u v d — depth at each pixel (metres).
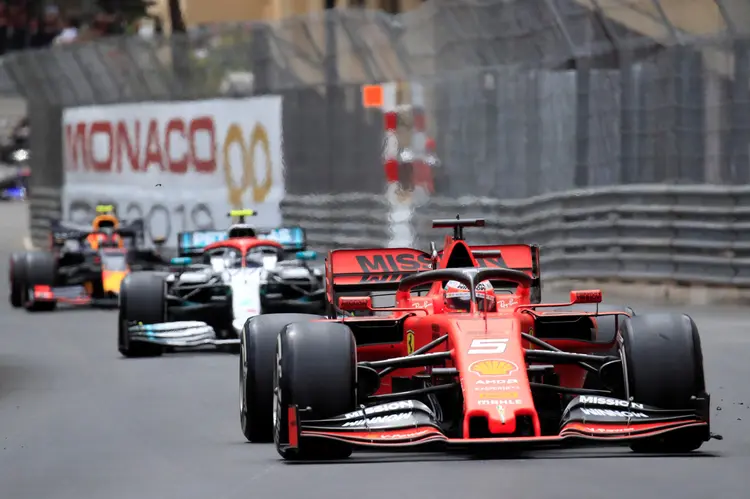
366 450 32.09
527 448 31.88
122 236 83.62
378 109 95.62
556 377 34.91
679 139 73.31
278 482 29.05
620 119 76.19
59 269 81.25
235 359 55.91
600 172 77.31
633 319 31.28
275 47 97.94
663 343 30.53
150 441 36.03
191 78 104.25
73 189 120.31
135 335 56.72
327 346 30.52
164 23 171.75
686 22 72.25
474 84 85.44
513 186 82.25
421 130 96.88
